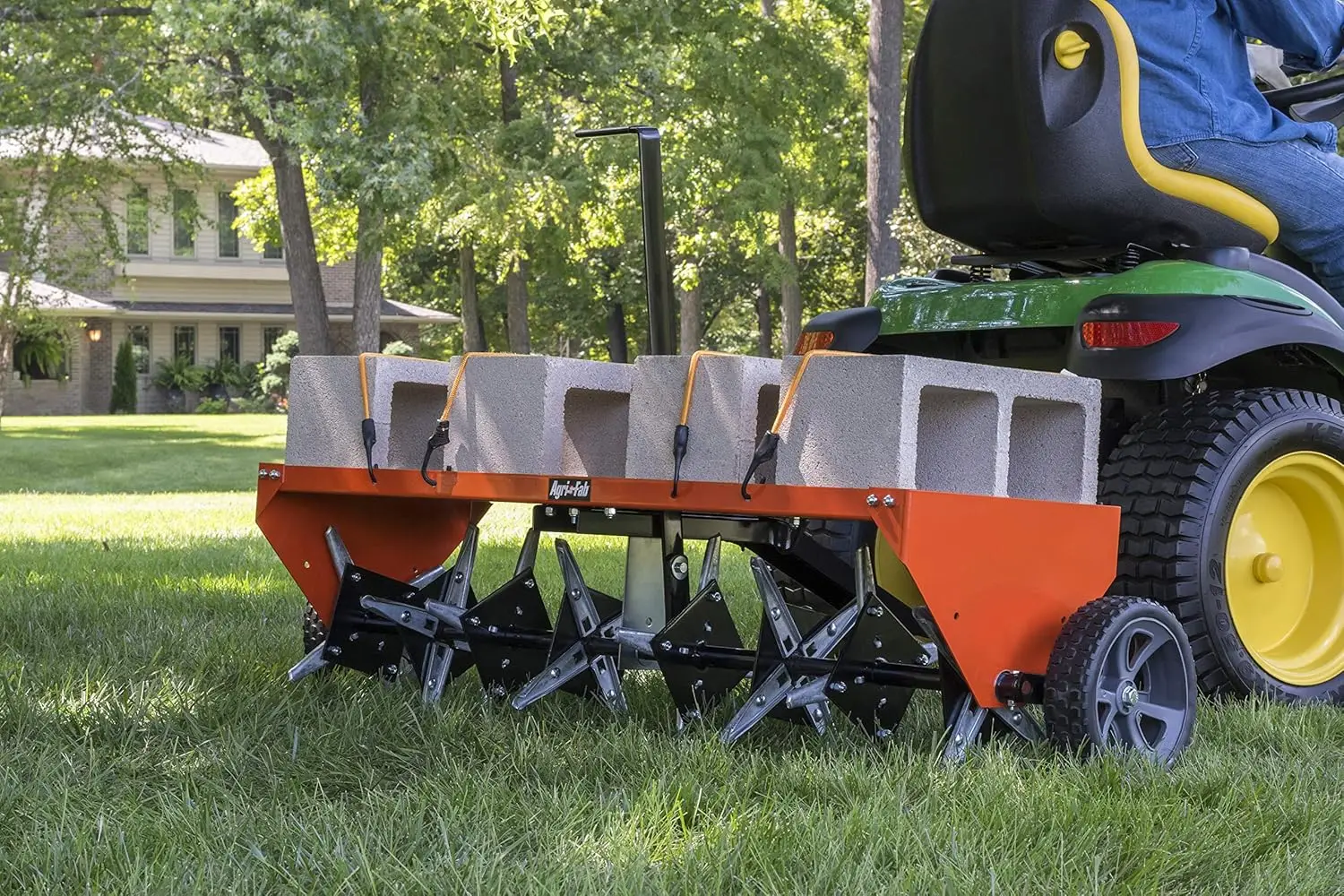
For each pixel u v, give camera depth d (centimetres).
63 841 311
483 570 830
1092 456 436
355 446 473
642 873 291
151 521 1309
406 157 2031
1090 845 321
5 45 2377
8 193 2669
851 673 415
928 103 546
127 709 451
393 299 5888
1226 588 504
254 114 2152
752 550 501
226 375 5259
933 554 382
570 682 473
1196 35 520
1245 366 575
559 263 3038
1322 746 439
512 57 2169
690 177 2534
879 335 558
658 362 426
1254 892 298
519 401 445
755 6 2789
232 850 308
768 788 367
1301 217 551
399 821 331
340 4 1980
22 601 707
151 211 5072
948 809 347
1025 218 527
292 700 475
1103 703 410
